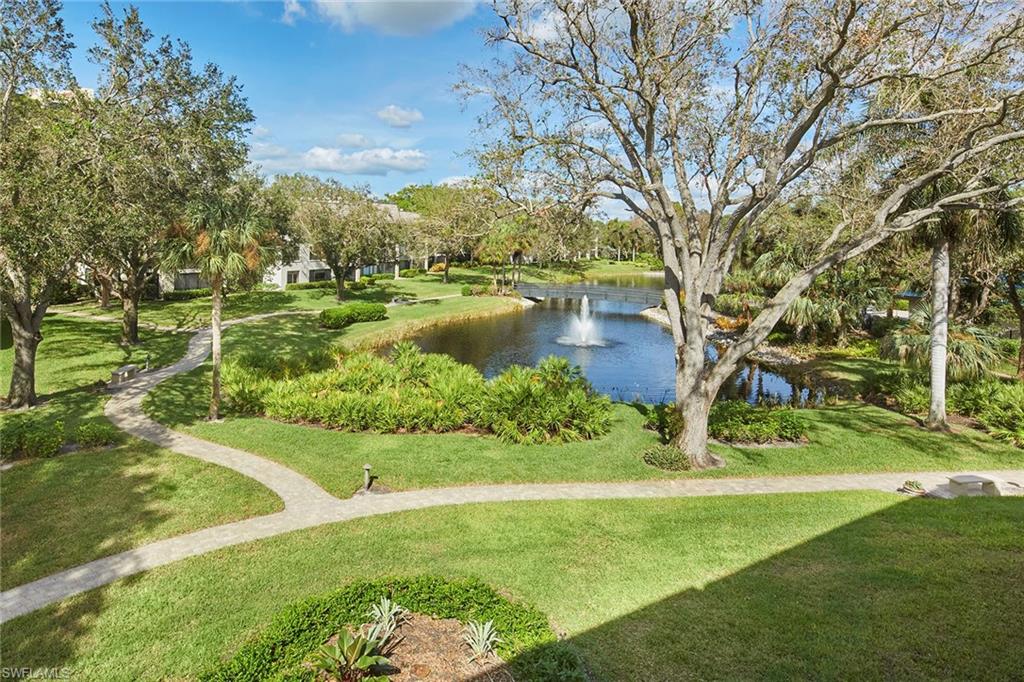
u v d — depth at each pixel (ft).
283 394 57.31
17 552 29.91
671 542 31.48
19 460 42.80
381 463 44.16
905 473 44.42
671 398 79.10
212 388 60.34
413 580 24.80
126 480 39.58
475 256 198.39
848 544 30.66
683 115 44.04
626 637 22.89
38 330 58.23
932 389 55.06
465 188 45.68
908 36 36.22
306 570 28.58
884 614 23.70
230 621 24.31
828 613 24.02
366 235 149.79
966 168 44.04
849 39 35.40
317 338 105.91
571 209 45.52
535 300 191.83
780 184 41.70
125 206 50.47
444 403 53.67
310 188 155.74
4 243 41.88
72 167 47.55
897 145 46.47
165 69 56.39
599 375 93.15
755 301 124.77
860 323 113.39
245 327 111.86
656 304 172.14
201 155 57.98
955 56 36.52
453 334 127.24
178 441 48.60
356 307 125.49
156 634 23.49
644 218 48.91
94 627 23.94
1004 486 41.29
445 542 31.65
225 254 52.70
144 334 100.22
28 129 51.49
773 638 22.47
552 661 19.94
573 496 38.86
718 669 20.81
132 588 26.84
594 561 29.37
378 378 62.69
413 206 309.01
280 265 173.06
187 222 53.16
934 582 26.11
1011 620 22.98
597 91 42.37
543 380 58.03
